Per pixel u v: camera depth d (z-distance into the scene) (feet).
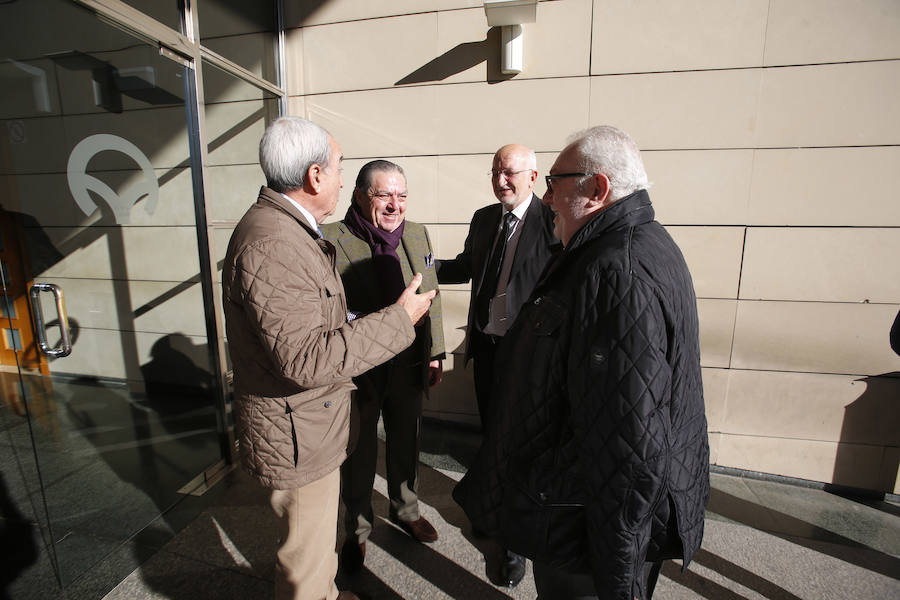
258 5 9.57
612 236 3.42
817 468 8.71
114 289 8.82
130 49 7.75
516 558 6.07
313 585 4.53
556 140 9.05
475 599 5.90
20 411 7.38
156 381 9.52
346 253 5.76
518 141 9.22
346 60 9.78
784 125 8.05
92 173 8.19
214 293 8.29
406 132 9.73
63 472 7.91
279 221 3.92
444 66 9.32
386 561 6.48
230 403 8.68
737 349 8.77
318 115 10.13
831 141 7.91
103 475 8.08
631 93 8.57
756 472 9.02
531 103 9.05
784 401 8.71
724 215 8.48
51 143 7.54
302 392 4.16
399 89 9.61
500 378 4.22
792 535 7.26
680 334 3.31
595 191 3.61
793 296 8.41
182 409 9.31
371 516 6.26
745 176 8.31
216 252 8.80
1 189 6.97
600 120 8.79
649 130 8.59
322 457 4.31
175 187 8.93
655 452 3.04
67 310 8.10
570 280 3.54
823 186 8.05
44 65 7.23
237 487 8.09
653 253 3.28
